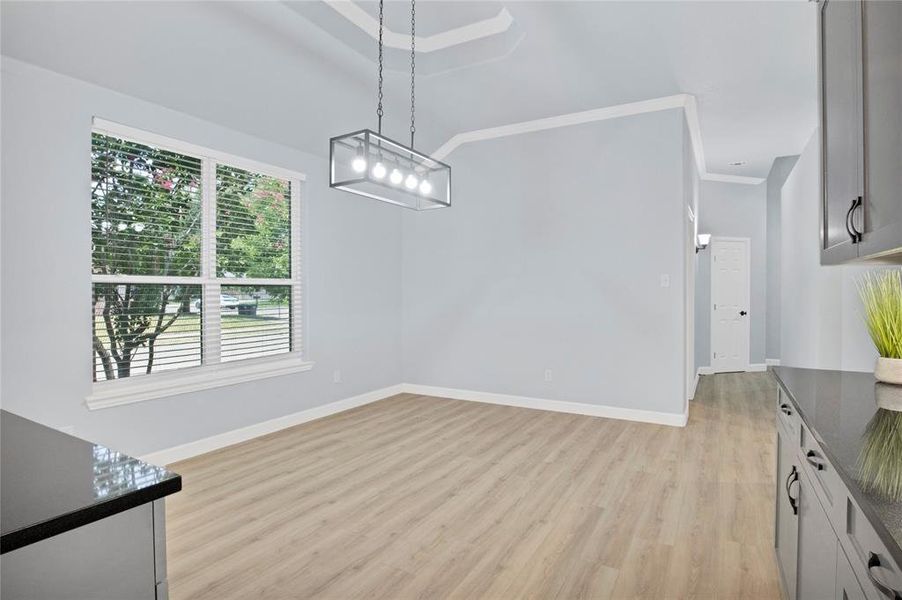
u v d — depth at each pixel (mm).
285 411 4234
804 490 1536
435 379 5480
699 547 2275
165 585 970
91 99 2973
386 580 2035
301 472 3215
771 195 7227
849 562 1060
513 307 5016
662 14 2943
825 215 1831
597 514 2613
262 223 4105
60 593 823
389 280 5453
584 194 4652
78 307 2943
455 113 4613
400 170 2795
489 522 2529
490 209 5125
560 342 4785
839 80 1634
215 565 2135
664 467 3289
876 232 1300
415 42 3629
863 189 1397
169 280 3436
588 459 3447
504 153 5035
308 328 4441
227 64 3266
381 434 4047
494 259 5113
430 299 5488
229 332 3850
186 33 2934
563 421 4426
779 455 2035
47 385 2818
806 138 5367
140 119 3205
